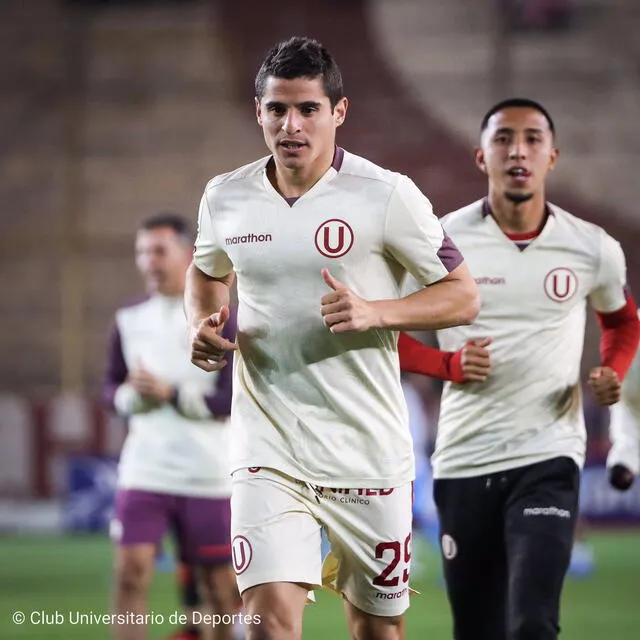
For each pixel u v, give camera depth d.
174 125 69.31
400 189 14.10
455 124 69.44
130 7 72.69
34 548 44.50
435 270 14.30
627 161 67.62
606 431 49.44
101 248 65.44
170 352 24.73
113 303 64.31
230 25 72.44
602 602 32.22
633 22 71.75
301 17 73.00
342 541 14.76
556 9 71.75
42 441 50.50
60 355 63.22
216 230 14.83
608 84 70.19
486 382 17.95
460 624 18.44
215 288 15.58
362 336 14.38
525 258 18.08
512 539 17.19
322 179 14.20
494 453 17.84
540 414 17.88
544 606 16.34
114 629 22.78
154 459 23.41
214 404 23.16
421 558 41.53
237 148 68.75
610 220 65.75
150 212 66.94
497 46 71.69
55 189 67.12
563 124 68.88
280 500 14.35
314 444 14.48
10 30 71.69
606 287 18.50
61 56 71.06
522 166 17.84
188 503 23.25
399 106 70.12
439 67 71.31
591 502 49.12
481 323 18.09
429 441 48.06
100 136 68.88
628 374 21.03
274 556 14.14
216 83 70.62
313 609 31.64
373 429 14.59
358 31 72.81
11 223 66.12
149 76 70.75
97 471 49.34
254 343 14.65
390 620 15.16
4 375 63.03
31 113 69.31
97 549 44.03
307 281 14.22
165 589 34.75
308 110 13.79
